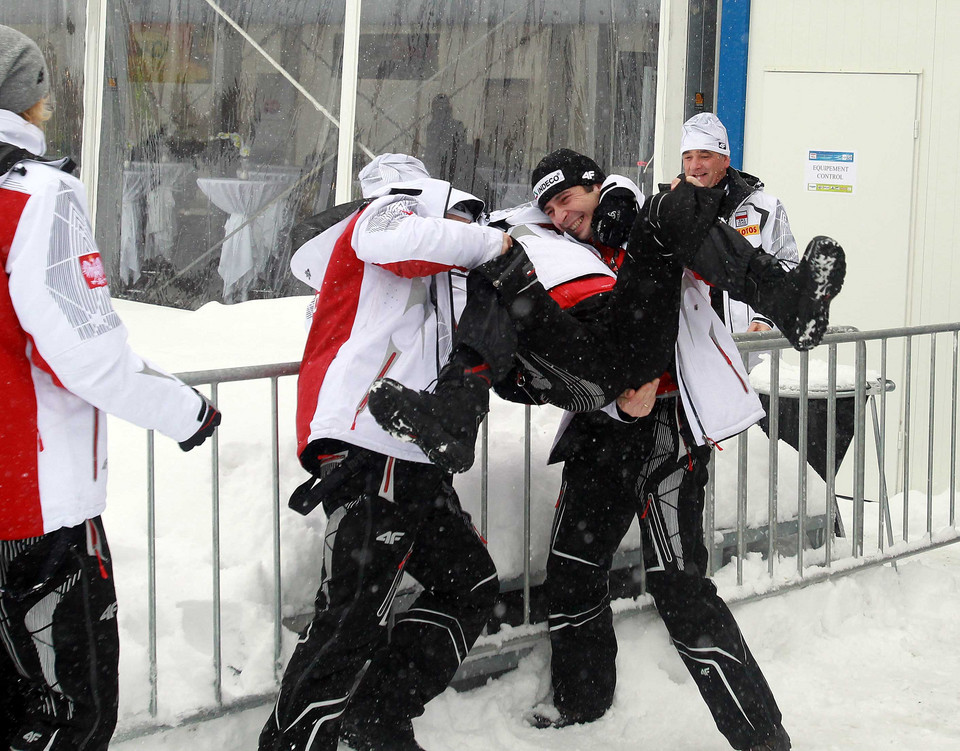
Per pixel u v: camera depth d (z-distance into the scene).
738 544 3.91
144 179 7.19
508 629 3.44
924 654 4.05
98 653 2.18
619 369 2.78
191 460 3.37
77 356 2.00
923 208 6.24
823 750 3.27
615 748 3.24
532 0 6.54
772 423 3.94
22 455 2.02
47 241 1.98
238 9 6.90
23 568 2.08
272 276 6.94
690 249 2.66
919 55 6.16
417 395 2.44
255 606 2.97
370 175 3.04
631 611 3.67
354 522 2.61
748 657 3.08
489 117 6.63
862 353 4.26
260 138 6.92
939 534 4.68
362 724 2.89
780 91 6.31
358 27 6.67
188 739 2.77
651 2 6.39
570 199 3.00
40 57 2.11
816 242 2.54
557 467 3.72
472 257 2.62
